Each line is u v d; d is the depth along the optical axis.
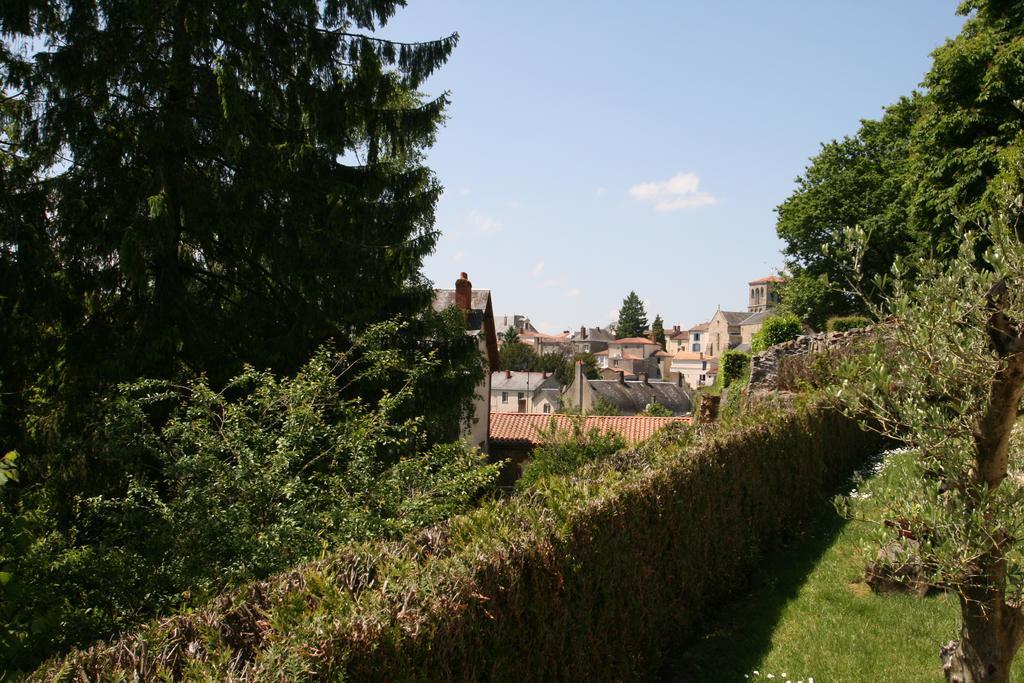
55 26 10.57
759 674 6.20
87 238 10.48
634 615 6.00
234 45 11.69
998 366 3.50
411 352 13.45
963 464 3.76
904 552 4.03
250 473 6.19
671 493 6.94
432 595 3.80
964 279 3.79
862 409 4.04
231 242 12.07
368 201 12.99
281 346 11.83
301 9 12.22
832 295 34.91
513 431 29.84
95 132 10.73
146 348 10.53
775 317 32.81
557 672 4.89
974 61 20.92
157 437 6.69
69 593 5.64
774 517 9.44
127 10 10.72
